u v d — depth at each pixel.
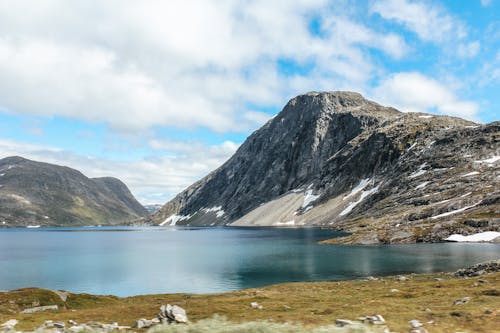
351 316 35.91
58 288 93.31
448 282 56.22
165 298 64.25
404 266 97.44
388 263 104.25
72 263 140.88
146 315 44.16
